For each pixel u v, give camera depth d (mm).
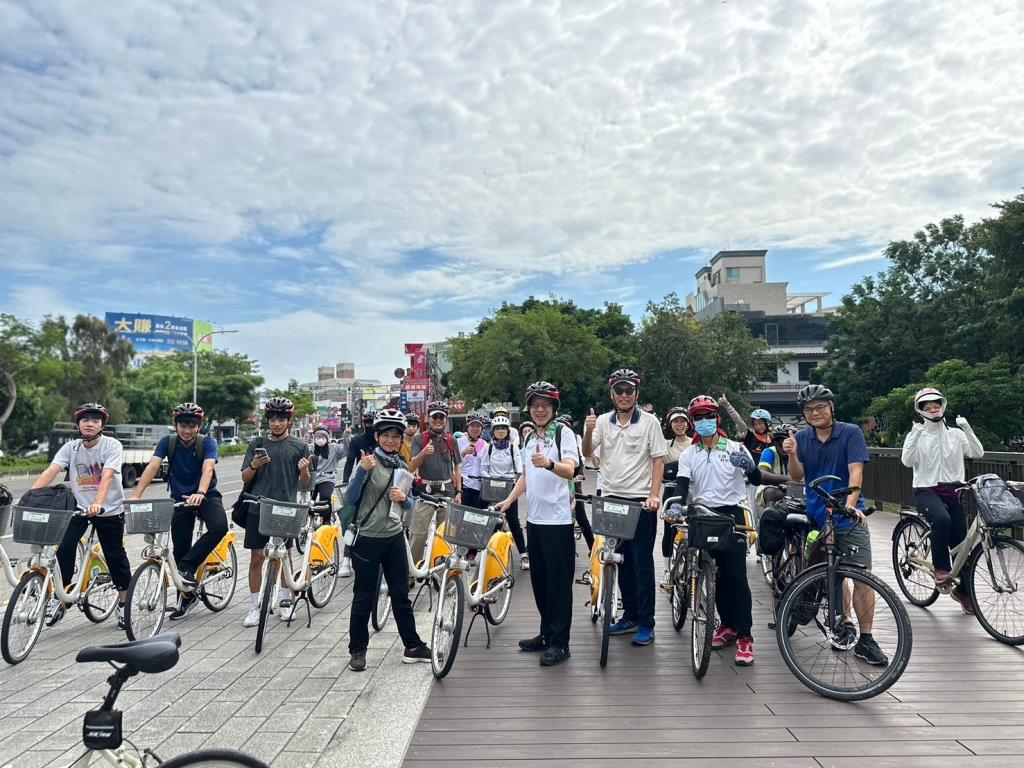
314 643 5750
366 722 4078
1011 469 9148
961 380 25328
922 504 6172
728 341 33562
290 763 3576
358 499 5145
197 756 2367
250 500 6262
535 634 5941
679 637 5781
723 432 5508
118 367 52281
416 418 9195
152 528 5758
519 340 29984
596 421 6090
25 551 10180
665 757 3541
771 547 5133
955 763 3416
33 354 39438
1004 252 26172
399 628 5234
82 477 6043
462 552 5125
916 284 38969
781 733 3803
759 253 73875
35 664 5238
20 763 3656
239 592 7770
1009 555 5426
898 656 4180
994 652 5121
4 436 43375
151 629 5945
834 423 5086
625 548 5848
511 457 8922
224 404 65250
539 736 3826
